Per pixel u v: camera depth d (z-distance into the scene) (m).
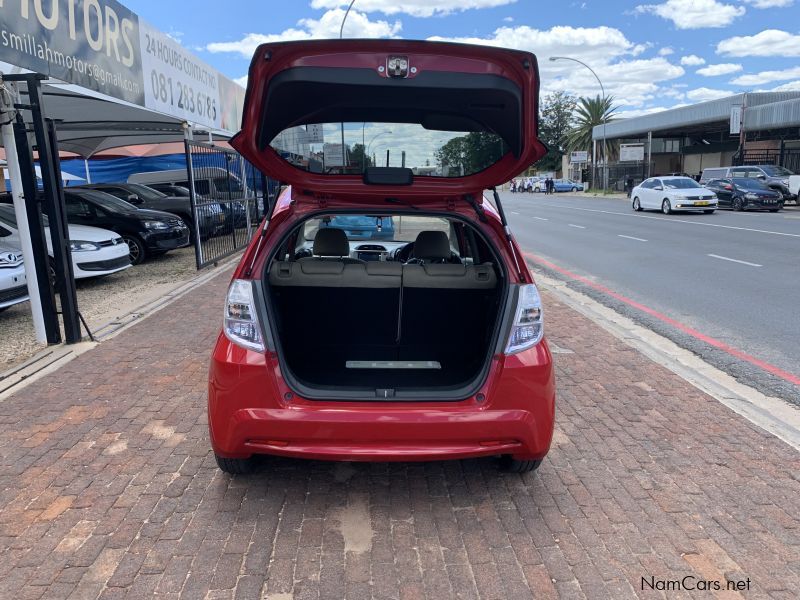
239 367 3.01
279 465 3.74
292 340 3.96
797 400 4.92
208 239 11.83
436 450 3.01
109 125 12.12
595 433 4.21
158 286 9.77
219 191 12.62
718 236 15.72
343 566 2.82
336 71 2.82
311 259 3.94
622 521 3.18
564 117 83.00
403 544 2.99
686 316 7.61
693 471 3.69
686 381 5.21
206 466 3.71
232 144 3.11
